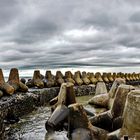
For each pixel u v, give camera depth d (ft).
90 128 24.91
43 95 54.44
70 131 25.29
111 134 23.85
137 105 21.38
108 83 85.15
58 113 32.35
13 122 37.11
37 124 36.70
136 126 21.27
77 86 69.05
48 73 64.23
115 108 29.37
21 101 42.98
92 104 46.14
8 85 43.62
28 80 64.75
